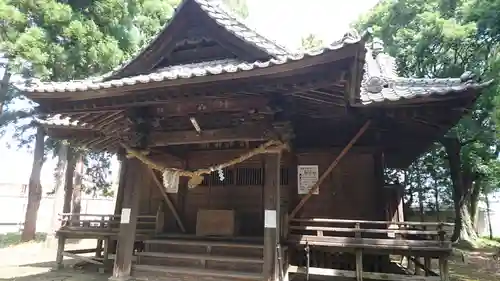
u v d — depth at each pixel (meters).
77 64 12.52
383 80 8.13
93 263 10.25
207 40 7.72
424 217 25.41
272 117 6.16
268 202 6.14
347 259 8.72
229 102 6.34
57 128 9.48
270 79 5.33
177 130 7.06
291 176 8.90
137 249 9.27
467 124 15.12
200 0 7.24
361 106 6.96
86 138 9.71
